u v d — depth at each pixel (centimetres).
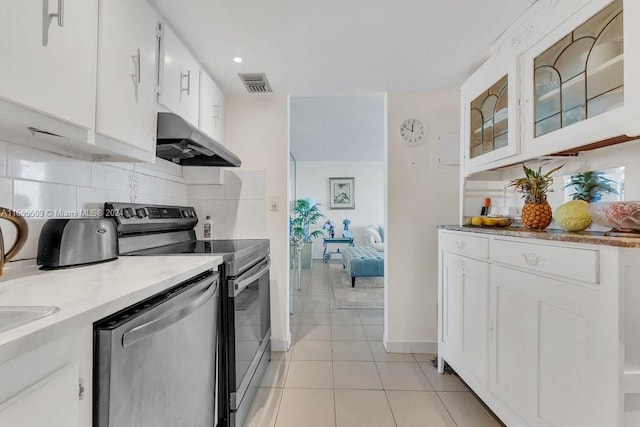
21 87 80
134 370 81
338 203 754
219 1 146
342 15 158
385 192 264
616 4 111
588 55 124
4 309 66
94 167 146
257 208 254
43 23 87
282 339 254
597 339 100
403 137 255
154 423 90
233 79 229
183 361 108
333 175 755
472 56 200
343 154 662
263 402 184
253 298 190
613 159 143
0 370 51
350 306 376
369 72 221
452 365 200
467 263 181
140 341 83
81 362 68
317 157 702
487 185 227
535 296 127
